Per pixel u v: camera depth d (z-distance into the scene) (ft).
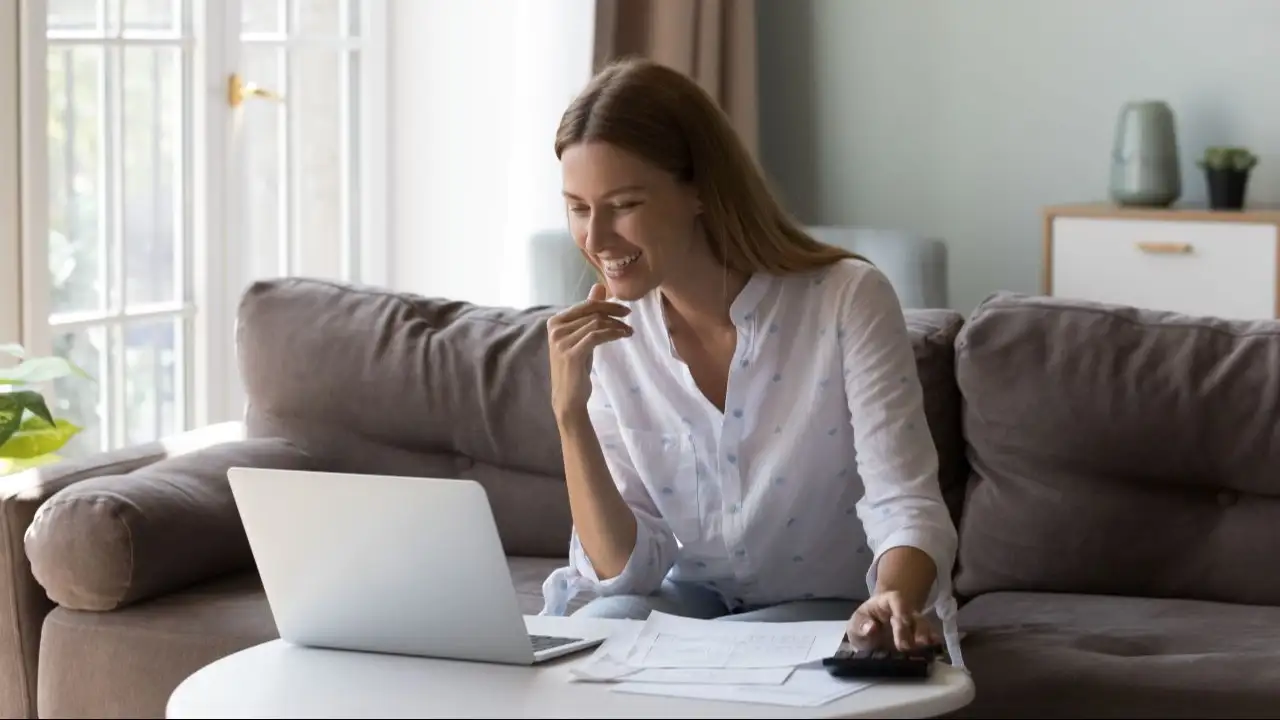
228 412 14.56
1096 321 8.66
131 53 13.30
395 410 9.85
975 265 17.33
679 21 16.12
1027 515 8.61
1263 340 8.43
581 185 6.57
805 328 7.04
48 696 8.32
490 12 16.03
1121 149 15.42
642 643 5.88
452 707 5.25
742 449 7.16
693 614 7.36
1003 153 17.06
